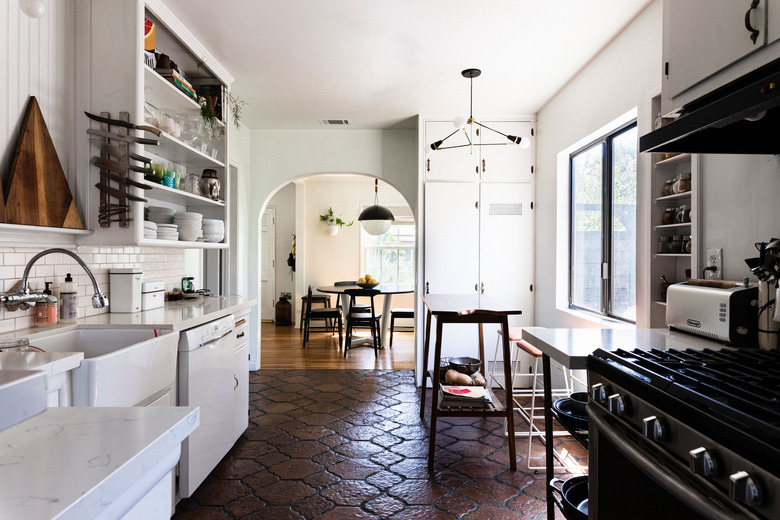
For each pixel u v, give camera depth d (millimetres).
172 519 2141
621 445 1204
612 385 1304
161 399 2064
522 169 4484
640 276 2596
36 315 2066
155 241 2391
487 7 2520
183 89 2783
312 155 4953
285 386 4371
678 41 1596
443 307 2914
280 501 2307
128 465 595
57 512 468
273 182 4961
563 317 3742
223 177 3354
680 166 2416
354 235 7992
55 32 2176
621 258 3113
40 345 1913
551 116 4043
